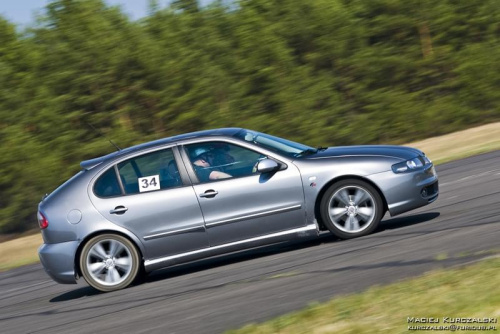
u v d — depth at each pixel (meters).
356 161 16.67
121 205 16.73
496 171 25.25
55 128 40.78
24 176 38.31
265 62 45.44
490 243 13.30
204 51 45.19
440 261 12.71
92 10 43.69
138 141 42.34
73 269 16.84
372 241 15.89
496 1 48.81
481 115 47.22
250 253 18.31
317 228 16.69
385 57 47.41
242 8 46.78
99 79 42.34
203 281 15.73
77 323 14.01
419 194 16.77
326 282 13.02
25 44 41.84
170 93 43.41
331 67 47.53
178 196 16.66
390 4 47.78
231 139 17.05
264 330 10.48
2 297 19.72
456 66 47.66
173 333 11.67
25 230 38.31
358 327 9.73
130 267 16.75
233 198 16.59
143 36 44.06
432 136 46.69
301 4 47.25
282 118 44.81
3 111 39.59
